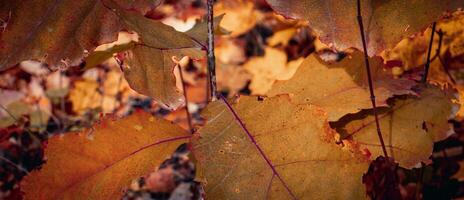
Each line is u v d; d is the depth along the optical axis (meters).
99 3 0.53
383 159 0.61
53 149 0.54
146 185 0.77
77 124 0.81
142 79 0.53
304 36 0.88
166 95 0.53
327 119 0.54
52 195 0.54
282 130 0.53
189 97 0.95
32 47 0.52
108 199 0.55
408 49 0.64
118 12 0.53
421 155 0.57
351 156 0.52
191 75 1.00
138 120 0.55
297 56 0.85
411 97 0.58
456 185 0.65
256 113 0.53
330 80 0.57
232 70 0.97
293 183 0.52
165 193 0.76
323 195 0.52
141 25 0.54
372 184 0.61
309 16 0.53
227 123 0.53
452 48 0.63
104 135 0.55
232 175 0.52
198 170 0.55
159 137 0.55
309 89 0.57
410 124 0.58
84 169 0.55
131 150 0.55
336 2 0.53
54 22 0.52
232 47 1.06
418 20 0.54
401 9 0.54
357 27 0.53
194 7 1.10
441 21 0.61
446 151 0.65
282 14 0.53
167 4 1.09
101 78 0.94
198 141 0.53
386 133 0.57
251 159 0.52
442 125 0.58
